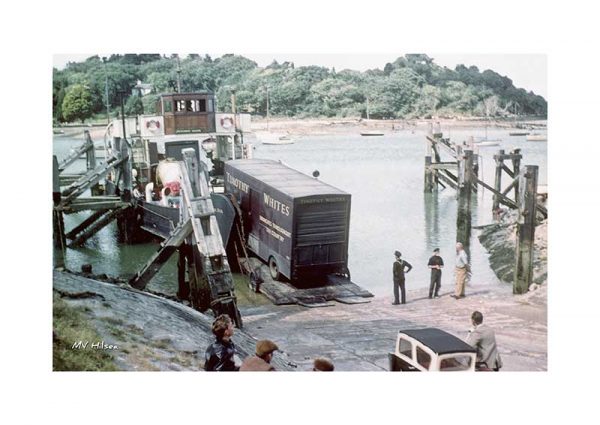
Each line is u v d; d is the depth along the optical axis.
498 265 19.73
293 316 19.14
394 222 20.08
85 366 17.39
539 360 18.41
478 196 20.03
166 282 20.83
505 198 19.92
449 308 19.77
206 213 19.22
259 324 19.11
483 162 20.00
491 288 19.72
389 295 19.81
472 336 17.92
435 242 19.97
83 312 18.14
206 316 19.12
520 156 19.77
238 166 21.38
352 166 20.42
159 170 20.58
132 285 19.84
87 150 20.50
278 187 19.81
